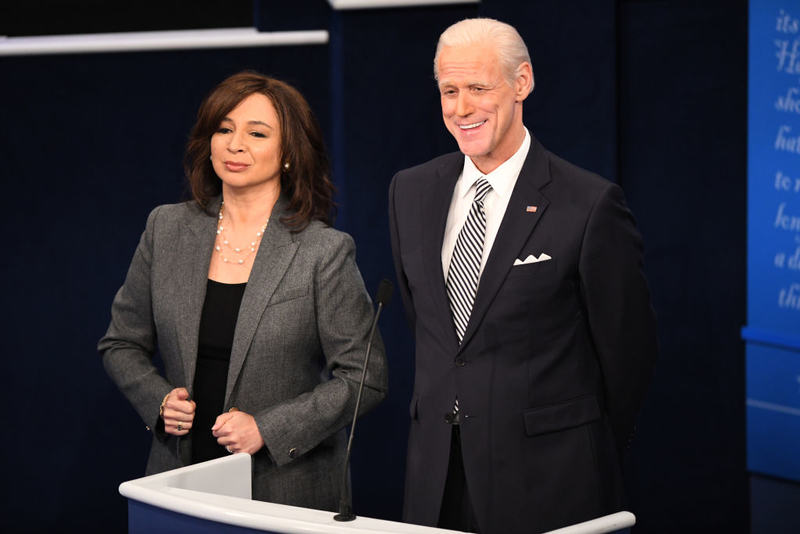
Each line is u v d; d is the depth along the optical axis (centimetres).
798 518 1238
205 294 850
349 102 1355
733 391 1269
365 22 1344
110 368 876
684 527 1294
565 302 741
